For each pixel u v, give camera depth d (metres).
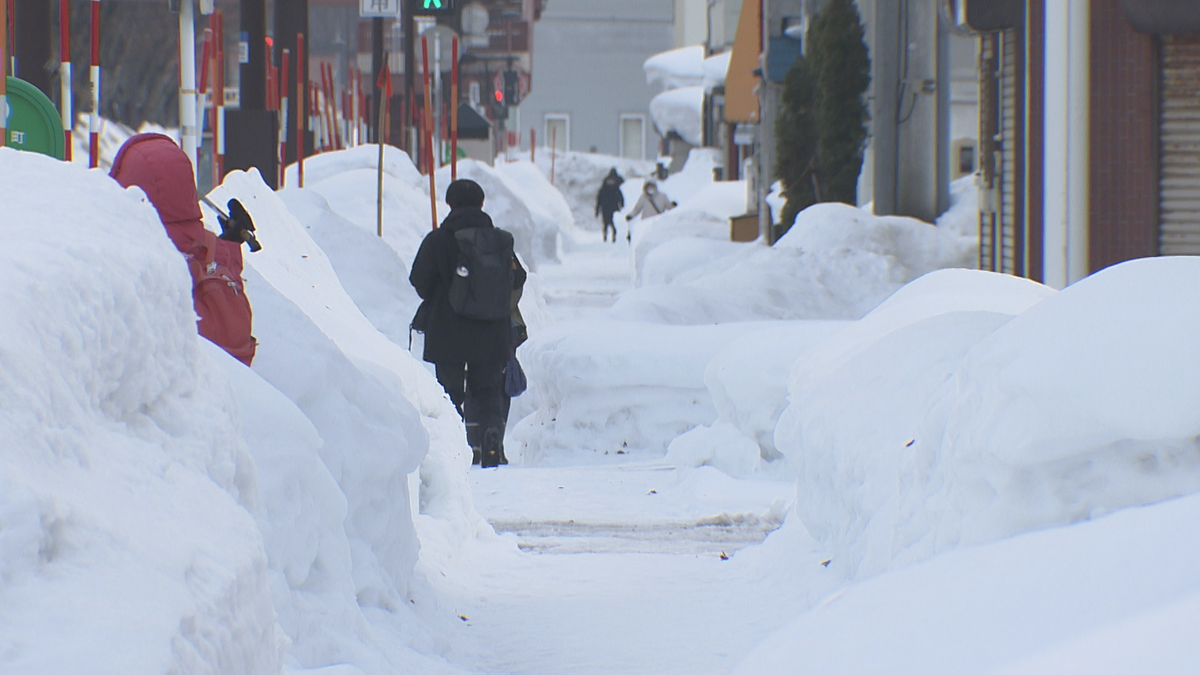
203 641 6.87
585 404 38.28
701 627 17.36
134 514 7.10
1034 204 46.59
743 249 79.06
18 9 50.84
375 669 12.91
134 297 8.03
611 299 95.12
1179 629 4.94
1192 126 40.94
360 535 15.77
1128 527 6.30
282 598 12.04
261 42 61.81
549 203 166.25
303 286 22.83
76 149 104.25
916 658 5.79
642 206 161.75
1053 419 11.69
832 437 18.83
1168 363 11.23
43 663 5.68
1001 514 12.23
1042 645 5.38
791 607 18.11
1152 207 41.16
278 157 59.34
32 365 6.67
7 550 5.91
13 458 6.22
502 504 28.80
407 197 67.19
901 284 62.59
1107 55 41.31
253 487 9.64
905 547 14.55
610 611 18.36
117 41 156.38
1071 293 12.32
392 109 113.44
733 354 31.42
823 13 81.12
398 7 97.56
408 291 44.22
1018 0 50.88
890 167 80.00
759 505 27.67
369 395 16.64
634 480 31.14
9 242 7.34
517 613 18.33
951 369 18.23
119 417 7.84
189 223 15.19
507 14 195.75
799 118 82.50
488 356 36.28
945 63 79.94
